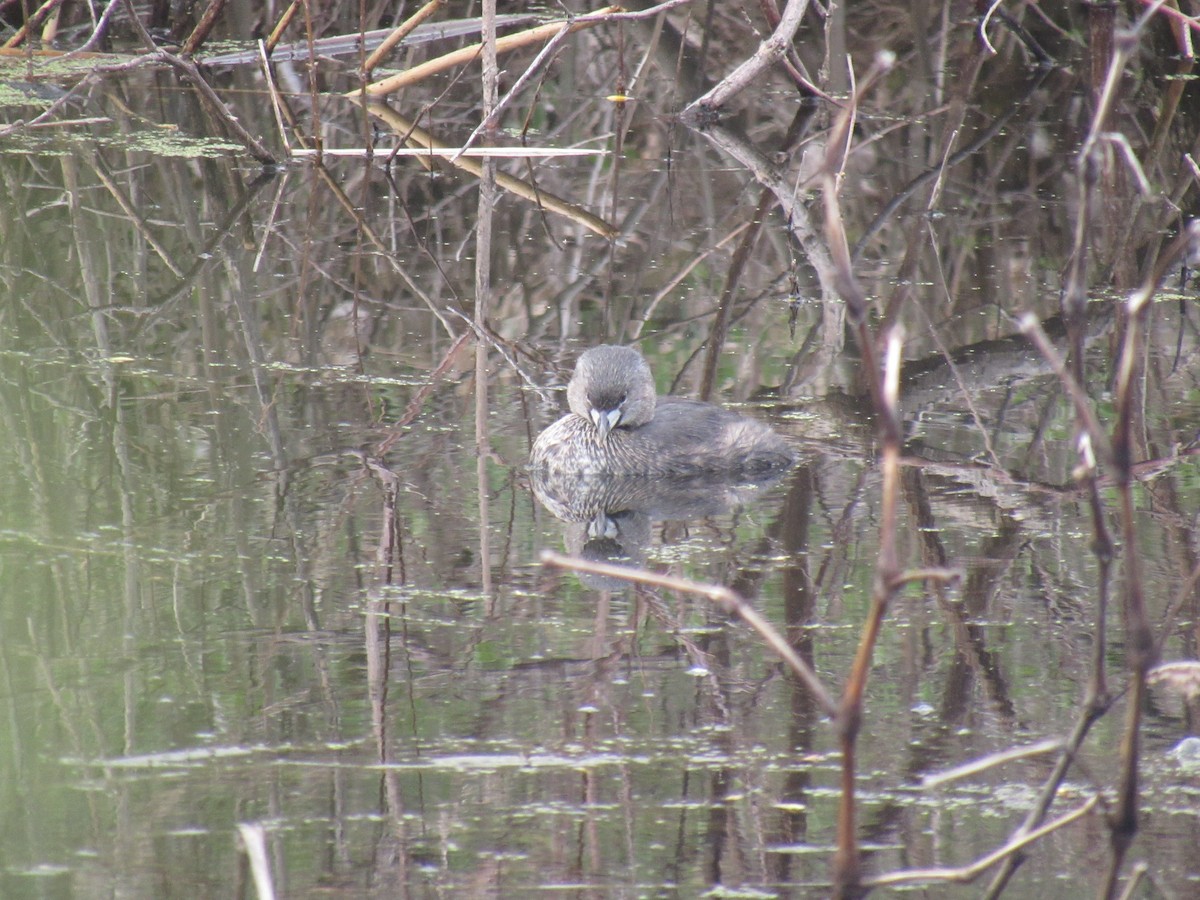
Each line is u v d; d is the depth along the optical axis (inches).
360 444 471.8
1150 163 806.5
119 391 509.7
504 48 828.0
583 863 259.6
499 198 765.9
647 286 640.4
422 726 305.0
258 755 292.4
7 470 438.9
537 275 652.7
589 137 876.0
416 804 276.5
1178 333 581.9
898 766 293.6
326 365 541.6
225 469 446.3
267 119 882.8
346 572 380.5
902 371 548.1
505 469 459.2
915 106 940.0
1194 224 198.5
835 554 399.9
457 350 563.5
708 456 473.4
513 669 331.6
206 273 642.8
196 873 252.5
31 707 307.9
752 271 661.3
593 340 578.9
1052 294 629.9
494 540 405.7
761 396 526.0
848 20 1029.8
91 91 909.8
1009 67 1014.4
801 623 357.4
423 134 860.6
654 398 488.7
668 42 992.9
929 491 443.8
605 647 343.3
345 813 273.3
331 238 694.5
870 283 644.1
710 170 818.2
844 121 187.2
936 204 758.5
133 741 296.4
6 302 600.4
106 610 353.1
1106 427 490.6
